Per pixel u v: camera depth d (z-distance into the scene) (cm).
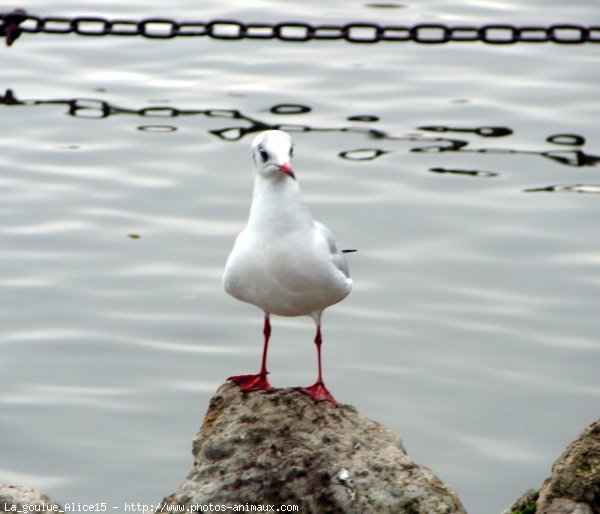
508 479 1229
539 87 2227
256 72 2302
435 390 1380
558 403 1358
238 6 2631
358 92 2214
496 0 2662
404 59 2361
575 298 1565
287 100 2181
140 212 1778
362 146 2006
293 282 922
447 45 2428
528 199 1833
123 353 1455
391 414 1333
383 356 1445
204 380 1401
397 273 1619
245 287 940
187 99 2186
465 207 1803
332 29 2230
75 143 2012
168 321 1520
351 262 1639
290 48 2411
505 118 2111
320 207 1784
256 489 884
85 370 1424
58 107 2155
